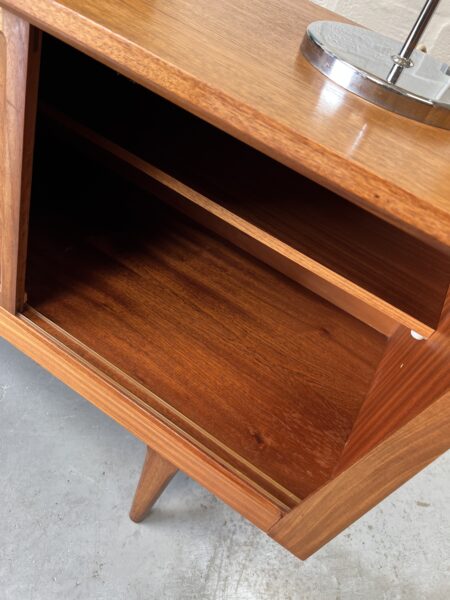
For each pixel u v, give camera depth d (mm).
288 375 689
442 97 480
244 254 854
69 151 917
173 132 633
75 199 831
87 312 677
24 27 421
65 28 400
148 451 652
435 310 522
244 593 711
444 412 389
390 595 763
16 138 491
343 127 406
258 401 645
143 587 680
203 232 865
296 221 566
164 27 441
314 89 452
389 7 787
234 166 612
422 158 411
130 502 751
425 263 581
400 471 452
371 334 803
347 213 608
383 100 472
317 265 526
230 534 765
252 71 433
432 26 779
